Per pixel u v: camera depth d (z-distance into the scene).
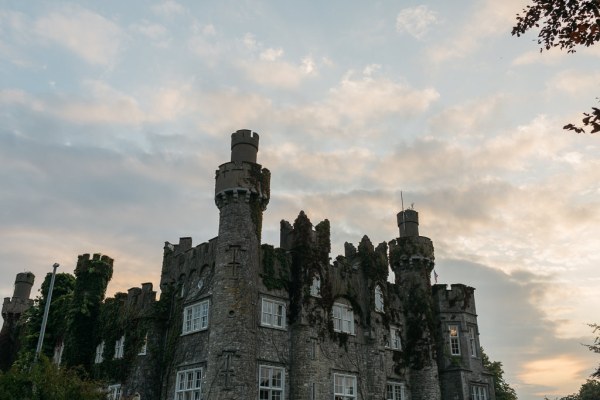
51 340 50.88
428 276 51.12
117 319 44.97
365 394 40.69
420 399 45.38
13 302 66.62
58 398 24.03
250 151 40.25
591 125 9.38
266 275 38.31
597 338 30.91
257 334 36.09
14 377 24.00
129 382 40.19
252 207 38.25
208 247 40.78
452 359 48.50
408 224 53.41
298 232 41.25
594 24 10.13
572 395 71.75
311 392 36.31
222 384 32.47
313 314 39.00
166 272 44.31
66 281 54.72
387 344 45.59
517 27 10.83
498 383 73.25
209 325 36.91
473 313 51.56
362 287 44.81
